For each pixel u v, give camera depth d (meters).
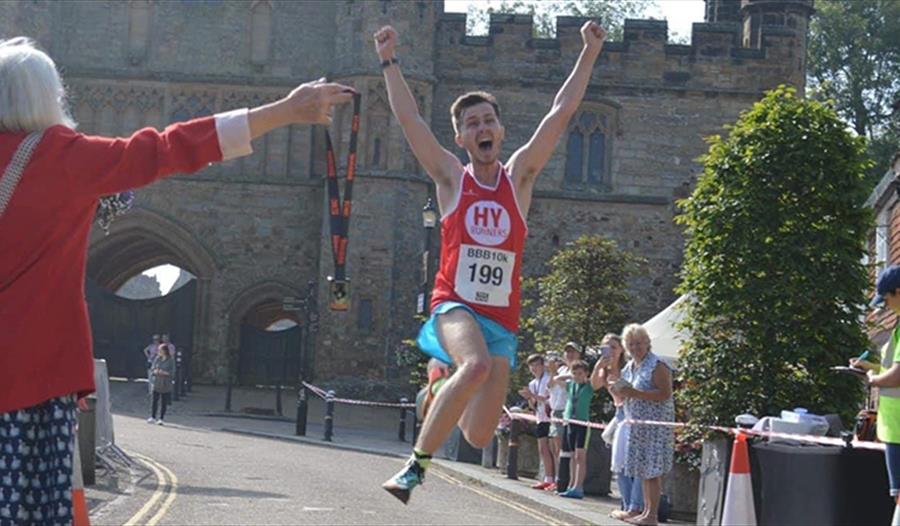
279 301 51.94
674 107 53.38
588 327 37.62
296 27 52.38
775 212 19.75
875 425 16.83
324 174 52.22
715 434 16.05
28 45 5.85
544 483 22.02
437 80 52.41
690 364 19.67
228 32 52.41
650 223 53.06
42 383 5.49
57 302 5.54
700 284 19.81
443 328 7.02
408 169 50.91
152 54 52.34
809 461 13.04
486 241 7.27
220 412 44.62
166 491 17.89
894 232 32.59
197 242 51.78
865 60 77.56
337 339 49.78
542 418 22.45
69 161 5.47
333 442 34.47
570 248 41.22
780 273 19.61
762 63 53.38
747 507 13.20
